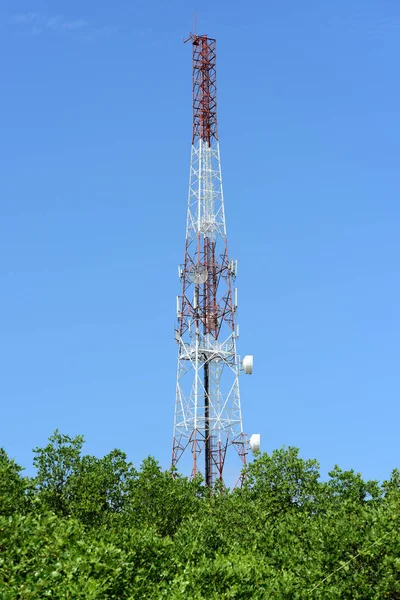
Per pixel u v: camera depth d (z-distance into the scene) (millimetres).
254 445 90188
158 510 67938
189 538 55062
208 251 99562
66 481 68250
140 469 72500
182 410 92750
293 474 73938
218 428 92812
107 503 68750
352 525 47656
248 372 93750
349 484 72875
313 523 54781
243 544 58094
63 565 35031
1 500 57500
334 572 44781
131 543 46344
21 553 35625
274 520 67500
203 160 103375
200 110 105812
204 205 101375
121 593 37688
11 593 30766
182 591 37531
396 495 67438
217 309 98000
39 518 41031
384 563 43438
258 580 42969
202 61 107625
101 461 70688
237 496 72188
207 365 96875
